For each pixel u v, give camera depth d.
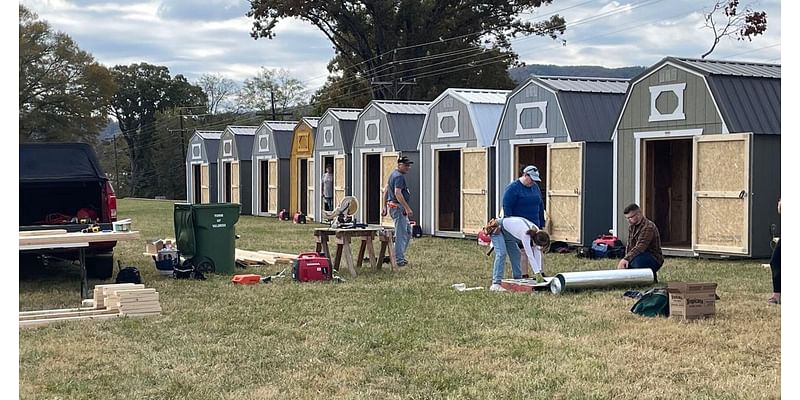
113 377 7.21
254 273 13.88
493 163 20.19
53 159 13.52
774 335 8.37
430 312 9.90
